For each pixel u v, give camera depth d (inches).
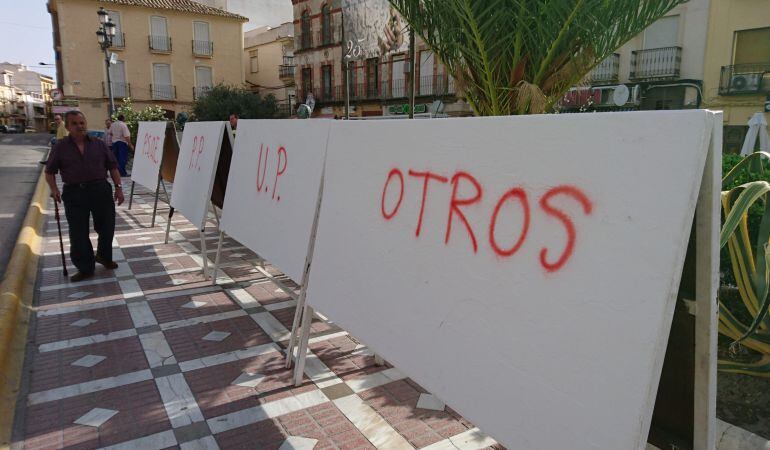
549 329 64.0
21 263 218.8
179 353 147.3
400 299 92.7
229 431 110.3
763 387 110.3
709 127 50.5
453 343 79.4
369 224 105.1
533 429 64.9
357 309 105.1
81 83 1401.3
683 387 60.8
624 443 54.1
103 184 215.8
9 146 1267.2
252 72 1713.8
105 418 115.3
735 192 112.2
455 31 156.6
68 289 202.5
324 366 140.0
